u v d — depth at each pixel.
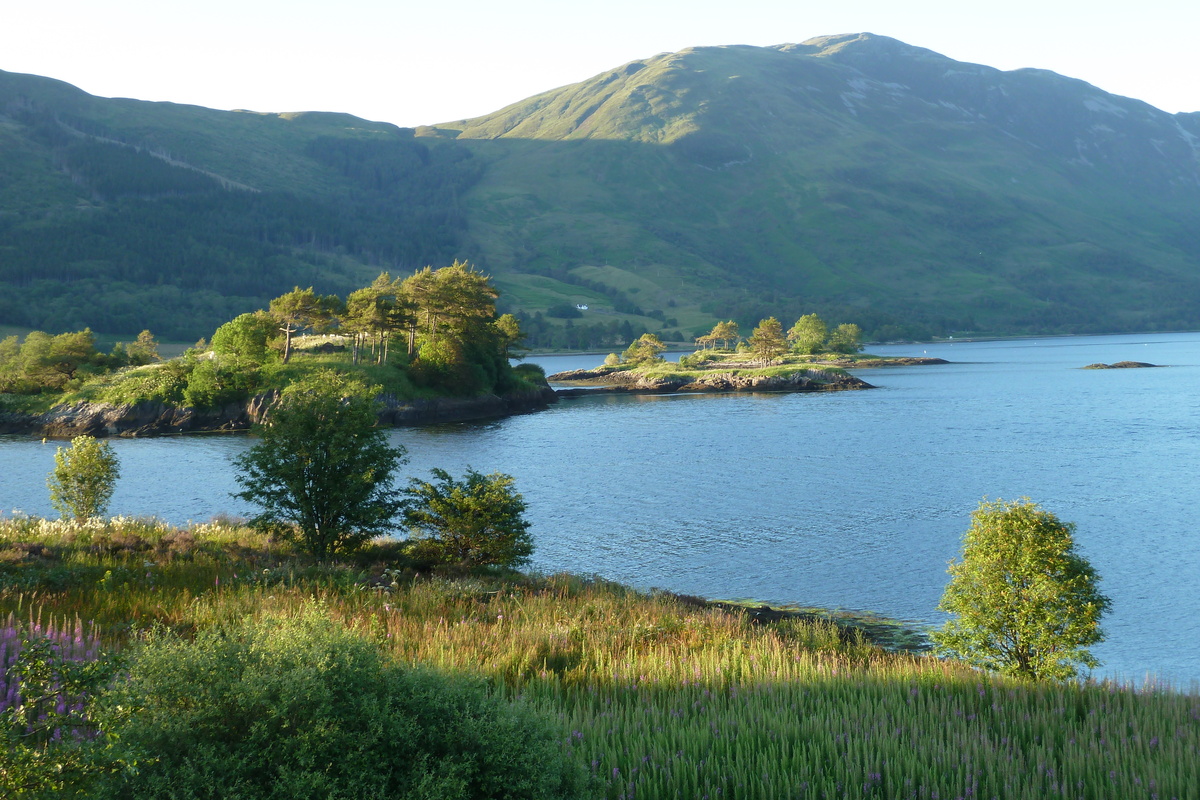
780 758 9.03
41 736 6.84
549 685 11.75
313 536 24.98
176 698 5.71
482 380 120.75
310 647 6.29
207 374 97.50
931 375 186.12
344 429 24.88
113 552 21.09
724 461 65.00
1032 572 15.84
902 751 8.99
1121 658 22.36
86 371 114.81
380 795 5.58
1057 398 119.56
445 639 13.99
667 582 30.72
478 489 26.94
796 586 30.00
